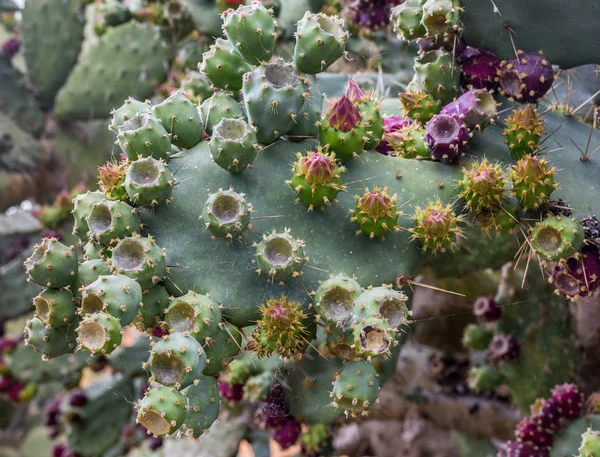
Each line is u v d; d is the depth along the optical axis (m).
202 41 1.18
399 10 0.72
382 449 1.25
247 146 0.62
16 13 2.09
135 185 0.60
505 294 0.98
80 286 0.60
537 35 0.72
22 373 1.51
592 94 0.86
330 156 0.64
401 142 0.71
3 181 1.61
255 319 0.61
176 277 0.61
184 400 0.55
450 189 0.68
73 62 1.72
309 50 0.63
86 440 1.36
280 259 0.60
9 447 2.36
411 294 0.74
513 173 0.67
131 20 1.36
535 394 0.97
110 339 0.55
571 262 0.67
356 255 0.64
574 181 0.71
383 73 1.06
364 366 0.60
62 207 1.50
